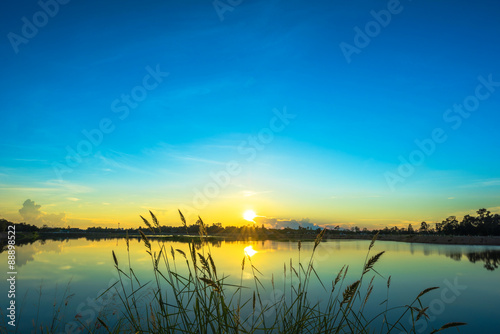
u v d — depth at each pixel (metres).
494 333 10.80
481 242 75.12
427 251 49.31
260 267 25.31
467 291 17.83
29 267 27.38
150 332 3.21
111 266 26.80
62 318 9.24
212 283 2.93
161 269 18.45
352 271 24.09
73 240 90.62
